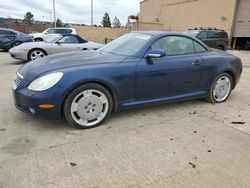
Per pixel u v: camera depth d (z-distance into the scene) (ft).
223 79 15.75
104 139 10.34
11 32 45.32
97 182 7.61
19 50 28.78
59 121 11.92
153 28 101.09
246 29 65.05
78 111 10.96
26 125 11.43
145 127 11.64
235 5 66.64
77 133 10.82
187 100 15.69
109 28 96.78
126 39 14.24
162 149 9.66
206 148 9.86
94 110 11.34
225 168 8.54
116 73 11.39
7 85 18.69
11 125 11.39
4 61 31.99
